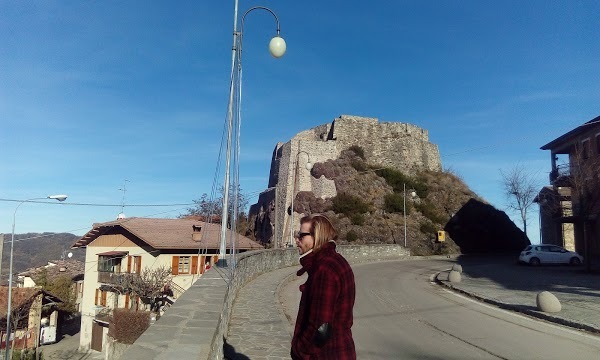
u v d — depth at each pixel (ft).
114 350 78.79
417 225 152.87
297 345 9.21
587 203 76.79
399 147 182.50
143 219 109.40
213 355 13.00
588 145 98.27
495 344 27.07
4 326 96.27
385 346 26.53
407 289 56.03
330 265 9.25
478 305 43.42
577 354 24.57
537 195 117.39
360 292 51.83
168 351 10.98
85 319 104.78
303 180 157.89
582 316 34.53
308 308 9.36
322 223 9.88
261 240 155.33
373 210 152.15
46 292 109.50
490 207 172.45
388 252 122.52
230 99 37.09
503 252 156.15
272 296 39.27
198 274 95.66
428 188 173.58
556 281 62.59
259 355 21.15
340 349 9.08
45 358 95.96
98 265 102.78
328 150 166.20
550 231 118.32
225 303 22.16
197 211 147.64
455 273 62.18
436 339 28.43
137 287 86.58
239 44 37.22
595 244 98.84
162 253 93.71
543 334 29.99
